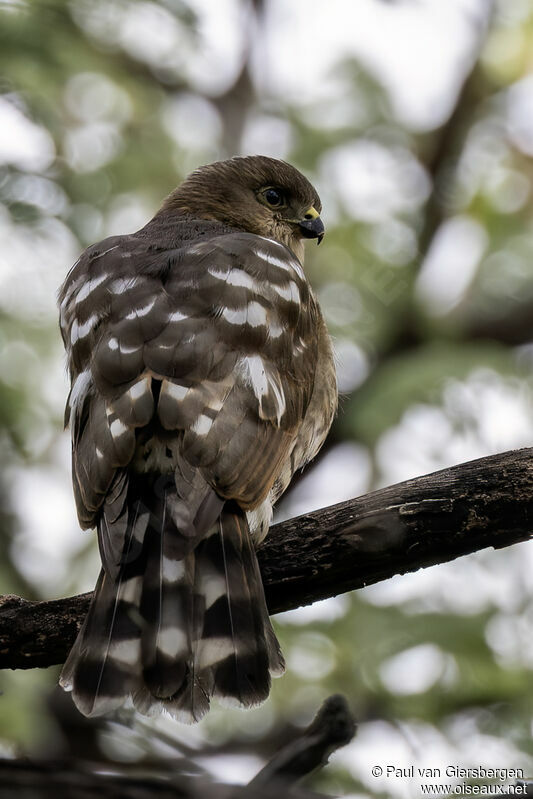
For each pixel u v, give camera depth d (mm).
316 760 4953
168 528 6223
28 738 10742
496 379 13703
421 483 6734
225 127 14875
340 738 4957
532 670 11547
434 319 14570
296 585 6762
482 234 15078
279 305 7355
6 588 12203
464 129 15602
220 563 6293
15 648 6707
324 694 11547
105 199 12742
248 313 7078
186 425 6426
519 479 6633
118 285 7246
